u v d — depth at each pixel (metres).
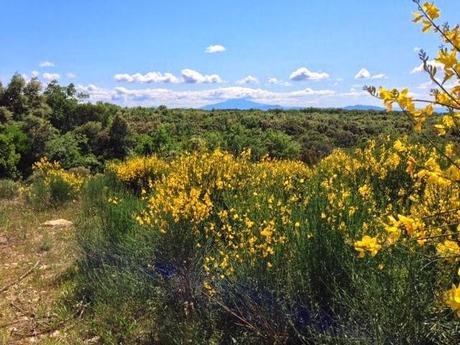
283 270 3.48
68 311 4.52
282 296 3.32
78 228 6.52
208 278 3.94
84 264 5.30
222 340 3.42
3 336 4.11
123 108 54.50
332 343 2.86
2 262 6.29
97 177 10.62
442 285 2.70
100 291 4.55
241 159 6.70
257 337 3.31
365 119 45.00
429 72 1.71
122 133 25.83
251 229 3.90
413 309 2.65
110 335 3.90
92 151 25.58
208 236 4.34
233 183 5.59
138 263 4.72
